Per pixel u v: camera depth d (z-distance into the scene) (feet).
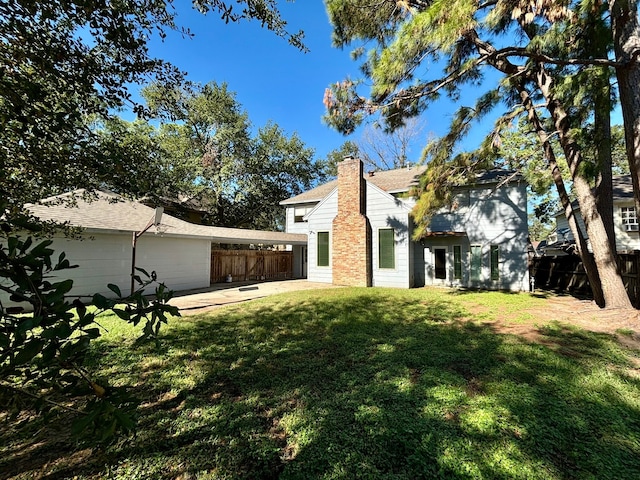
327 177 101.65
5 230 4.15
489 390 10.50
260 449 7.67
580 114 23.27
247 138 79.82
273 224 89.81
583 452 7.38
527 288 38.42
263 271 56.03
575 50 21.47
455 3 15.52
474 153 27.99
